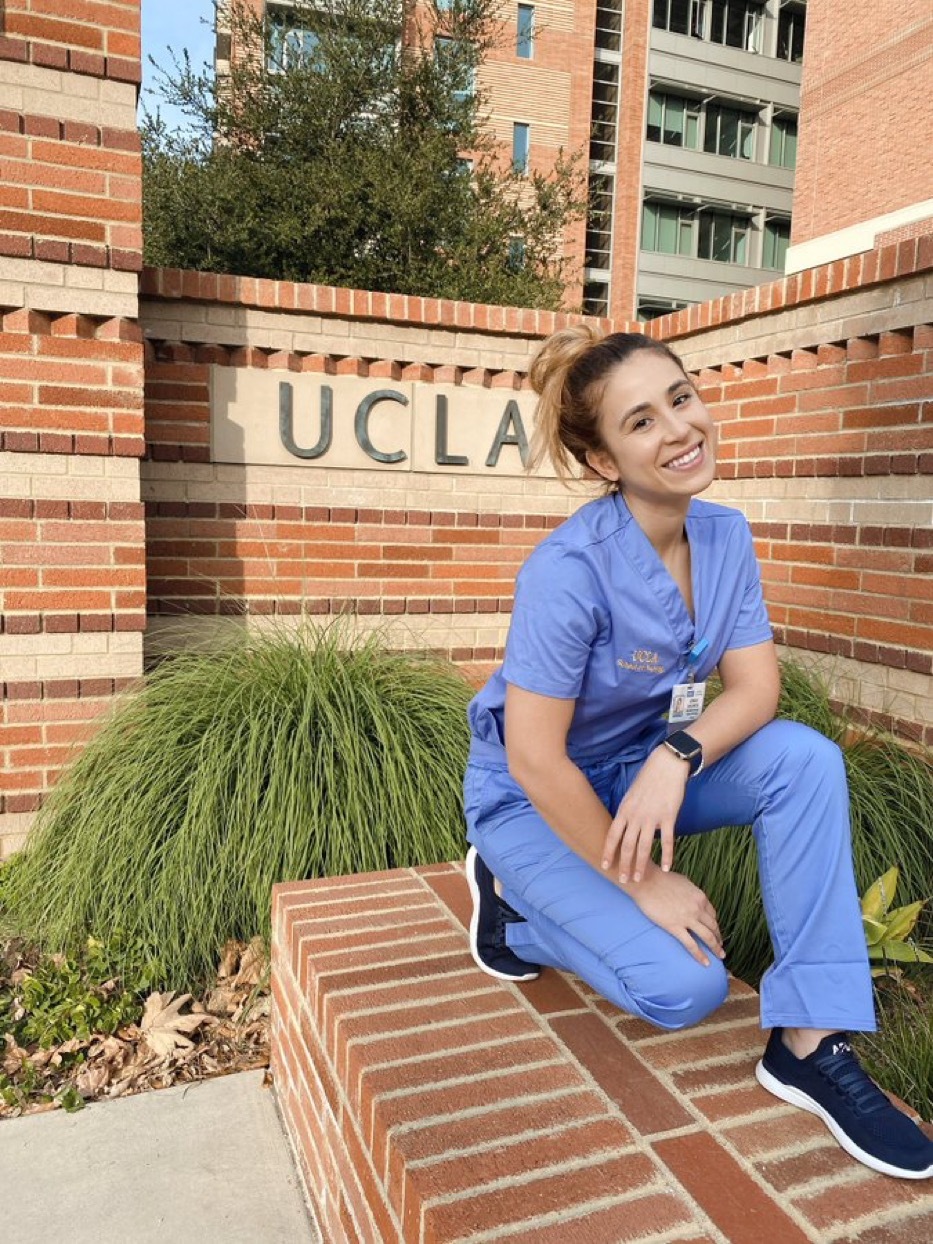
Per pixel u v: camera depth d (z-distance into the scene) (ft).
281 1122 8.00
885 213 58.75
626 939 5.25
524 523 16.21
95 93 11.33
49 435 11.67
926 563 11.59
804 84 65.10
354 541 15.16
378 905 8.06
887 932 8.49
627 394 5.09
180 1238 6.72
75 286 11.55
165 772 10.44
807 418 13.44
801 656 13.61
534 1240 4.36
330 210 36.52
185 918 9.86
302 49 40.65
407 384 15.23
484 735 6.19
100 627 12.16
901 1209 4.63
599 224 116.06
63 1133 7.79
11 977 9.87
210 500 14.37
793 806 5.21
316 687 11.18
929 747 11.45
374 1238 5.39
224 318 14.07
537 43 97.14
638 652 5.41
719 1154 4.97
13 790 12.04
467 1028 6.13
